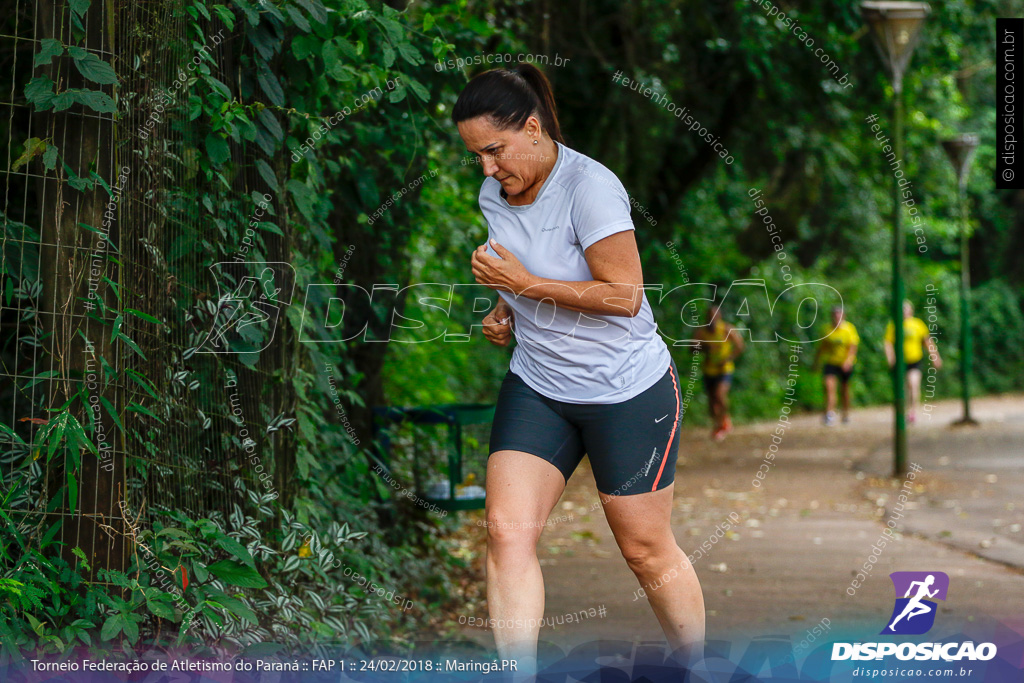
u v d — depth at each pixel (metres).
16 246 4.79
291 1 5.60
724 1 16.22
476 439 9.34
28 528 4.68
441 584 8.55
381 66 6.62
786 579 9.34
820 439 25.34
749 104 18.91
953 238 40.16
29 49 5.47
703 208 27.53
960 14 17.62
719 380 25.17
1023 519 12.21
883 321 39.66
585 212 4.79
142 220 4.95
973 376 43.91
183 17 5.18
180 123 5.24
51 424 4.50
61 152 4.70
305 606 5.88
